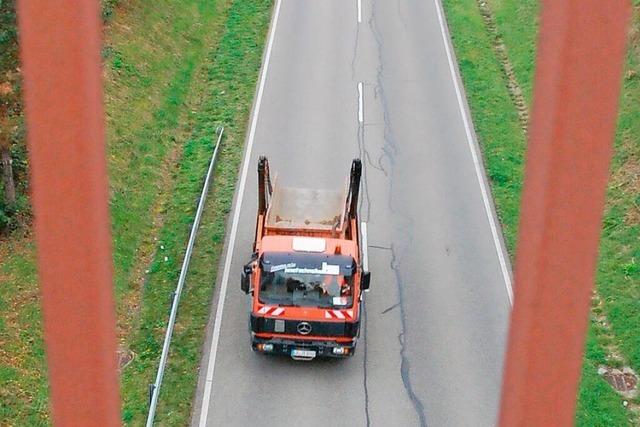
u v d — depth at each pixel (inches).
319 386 592.4
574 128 137.1
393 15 1175.0
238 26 1130.0
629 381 628.1
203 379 592.7
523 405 151.3
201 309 655.8
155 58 982.4
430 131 916.0
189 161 853.8
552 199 140.9
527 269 147.9
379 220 766.5
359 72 1027.9
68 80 140.5
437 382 601.6
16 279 646.5
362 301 669.9
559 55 134.8
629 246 753.6
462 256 729.0
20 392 557.3
